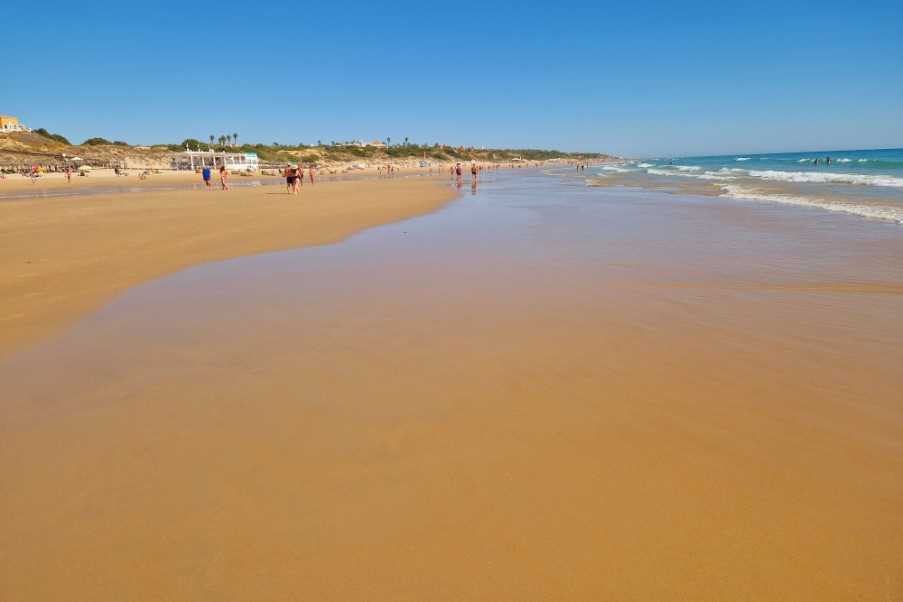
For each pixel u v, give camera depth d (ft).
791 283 21.94
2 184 153.99
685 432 10.05
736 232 36.29
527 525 7.55
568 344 14.97
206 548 7.21
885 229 35.70
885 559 6.79
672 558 6.89
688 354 14.08
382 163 451.12
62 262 28.07
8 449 9.84
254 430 10.37
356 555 7.03
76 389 12.45
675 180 123.65
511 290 21.29
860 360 13.53
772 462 8.98
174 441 10.01
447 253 30.14
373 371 13.23
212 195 88.94
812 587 6.40
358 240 36.14
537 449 9.53
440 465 9.08
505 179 177.78
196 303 20.03
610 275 23.76
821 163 221.46
